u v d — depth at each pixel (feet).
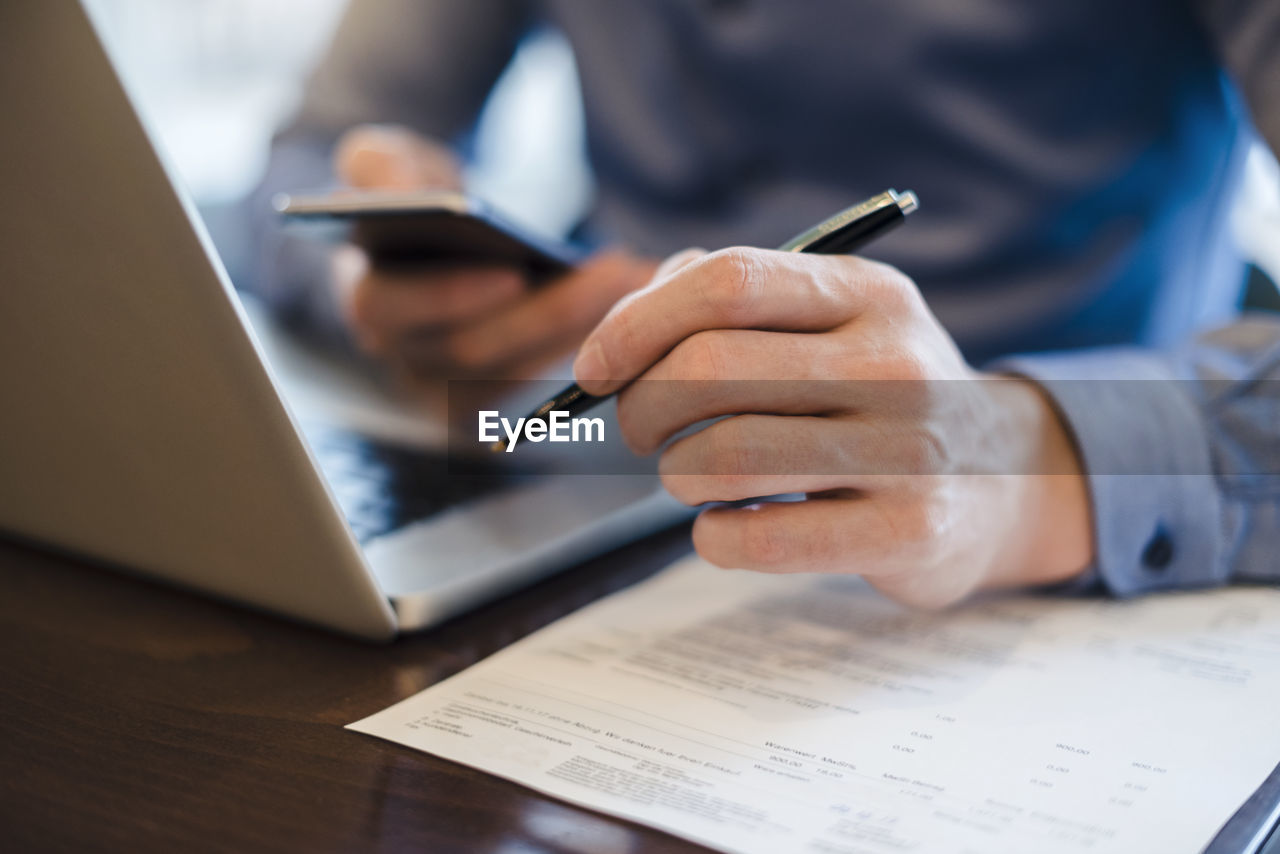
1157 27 2.62
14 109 1.10
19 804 0.95
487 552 1.51
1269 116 2.27
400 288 2.25
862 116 2.92
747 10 3.02
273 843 0.90
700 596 1.57
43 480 1.46
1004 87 2.75
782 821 0.94
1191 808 0.97
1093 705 1.19
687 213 3.32
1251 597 1.58
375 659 1.33
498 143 4.71
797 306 1.29
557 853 0.89
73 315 1.21
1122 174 2.76
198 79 6.75
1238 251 3.25
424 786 1.00
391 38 3.94
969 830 0.93
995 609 1.53
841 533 1.30
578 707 1.18
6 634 1.38
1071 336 2.89
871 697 1.22
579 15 3.47
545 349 2.35
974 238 2.84
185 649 1.35
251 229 3.38
